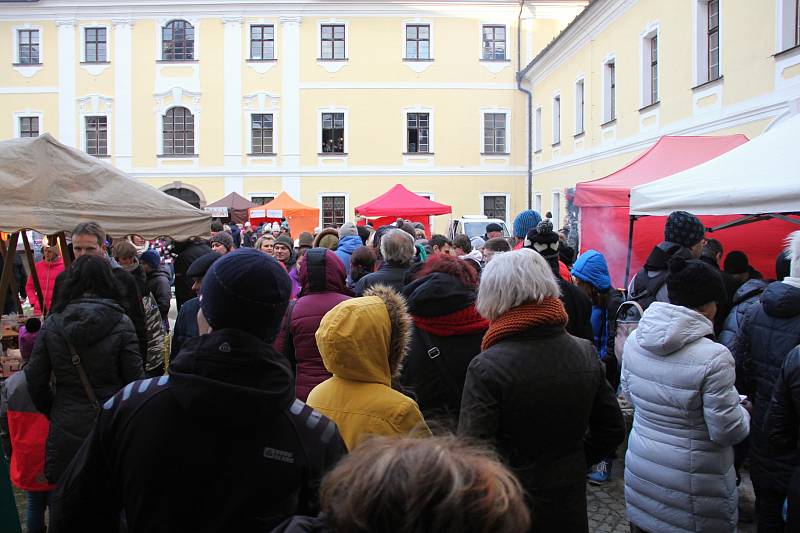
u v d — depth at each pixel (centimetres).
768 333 349
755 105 1166
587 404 253
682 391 293
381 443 118
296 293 673
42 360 361
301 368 394
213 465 160
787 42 1084
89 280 367
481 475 108
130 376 371
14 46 2870
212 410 159
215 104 2891
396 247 498
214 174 2895
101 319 361
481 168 2942
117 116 2880
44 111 2884
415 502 102
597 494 497
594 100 2080
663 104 1571
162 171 2894
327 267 407
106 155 2891
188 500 160
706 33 1393
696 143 881
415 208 1598
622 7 1817
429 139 2930
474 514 102
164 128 2897
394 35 2900
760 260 769
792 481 276
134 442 162
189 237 663
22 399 395
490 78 2928
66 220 580
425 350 324
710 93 1340
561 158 2470
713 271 305
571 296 427
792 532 275
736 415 284
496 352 250
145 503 161
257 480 161
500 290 255
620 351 465
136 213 623
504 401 243
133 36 2869
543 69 2691
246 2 2859
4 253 748
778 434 297
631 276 859
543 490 244
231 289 168
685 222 494
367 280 488
